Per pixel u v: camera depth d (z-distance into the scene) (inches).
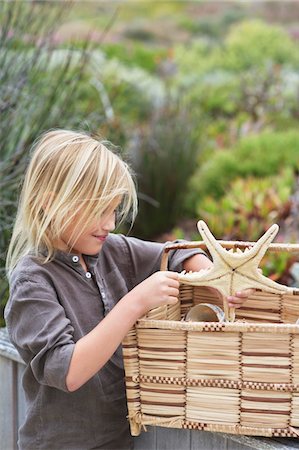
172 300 54.5
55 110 127.3
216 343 52.9
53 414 60.0
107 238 66.8
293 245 60.0
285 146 200.5
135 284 66.6
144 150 185.0
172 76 303.7
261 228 129.5
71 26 351.3
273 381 52.2
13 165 110.4
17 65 122.2
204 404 53.7
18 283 58.0
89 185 56.9
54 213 57.3
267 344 52.1
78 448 59.7
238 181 171.9
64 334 55.4
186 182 188.5
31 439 61.0
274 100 259.4
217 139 229.1
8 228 109.2
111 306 62.9
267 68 272.2
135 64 312.7
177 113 204.5
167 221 183.6
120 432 61.8
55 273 59.4
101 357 53.7
